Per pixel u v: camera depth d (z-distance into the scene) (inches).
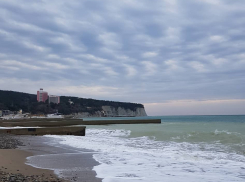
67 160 341.1
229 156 390.6
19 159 346.6
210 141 591.2
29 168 279.4
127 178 235.6
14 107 6333.7
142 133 843.4
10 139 675.4
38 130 956.0
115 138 759.7
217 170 280.4
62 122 1619.1
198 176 248.2
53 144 571.5
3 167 279.1
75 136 877.2
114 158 360.5
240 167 298.0
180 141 619.5
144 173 259.6
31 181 206.7
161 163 321.1
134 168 286.0
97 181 222.1
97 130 1130.7
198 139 633.6
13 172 251.4
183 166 301.9
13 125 1412.4
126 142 625.9
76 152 429.1
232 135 643.5
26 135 922.1
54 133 970.7
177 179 234.5
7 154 390.6
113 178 234.7
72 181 219.6
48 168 281.7
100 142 626.5
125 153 412.5
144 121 2053.4
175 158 361.4
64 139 727.1
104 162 327.0
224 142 562.6
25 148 489.1
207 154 412.2
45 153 416.8
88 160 341.1
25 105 6702.8
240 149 462.9
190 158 363.9
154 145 554.3
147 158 360.2
